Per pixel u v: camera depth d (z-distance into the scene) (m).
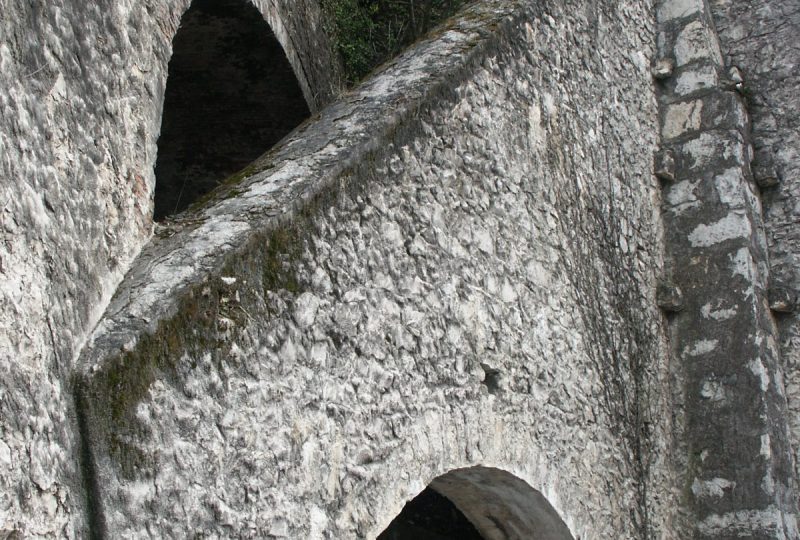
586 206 5.21
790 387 5.82
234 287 3.09
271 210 3.33
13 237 2.52
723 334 5.70
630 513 5.12
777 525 5.27
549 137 4.95
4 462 2.33
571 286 4.94
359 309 3.60
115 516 2.59
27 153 2.64
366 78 4.43
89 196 2.95
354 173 3.66
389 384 3.69
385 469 3.58
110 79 3.19
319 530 3.26
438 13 7.65
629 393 5.32
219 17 5.16
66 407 2.57
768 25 6.44
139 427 2.70
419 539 6.46
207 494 2.88
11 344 2.43
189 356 2.90
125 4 3.37
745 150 6.11
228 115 6.00
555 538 4.71
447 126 4.20
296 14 5.89
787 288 5.92
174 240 3.27
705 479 5.52
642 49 6.24
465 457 4.01
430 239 4.02
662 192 6.13
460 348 4.09
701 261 5.89
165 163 6.26
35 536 2.38
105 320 2.84
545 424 4.56
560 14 5.23
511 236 4.53
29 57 2.72
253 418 3.08
